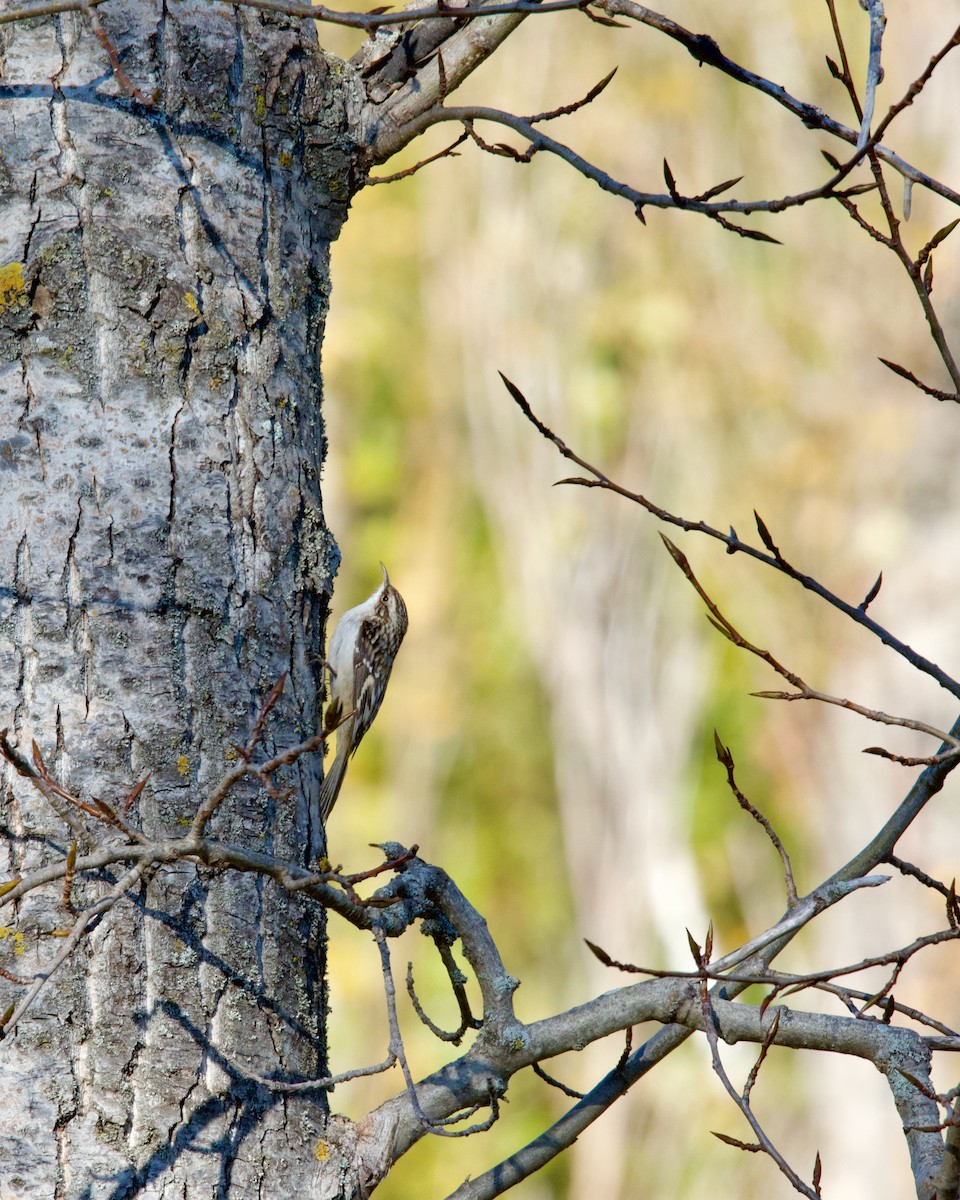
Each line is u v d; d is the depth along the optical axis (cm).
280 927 396
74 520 383
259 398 413
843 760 1441
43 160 392
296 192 438
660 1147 1553
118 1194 355
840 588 1467
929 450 1434
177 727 384
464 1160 1609
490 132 1620
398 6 481
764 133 1566
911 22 1402
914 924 1312
